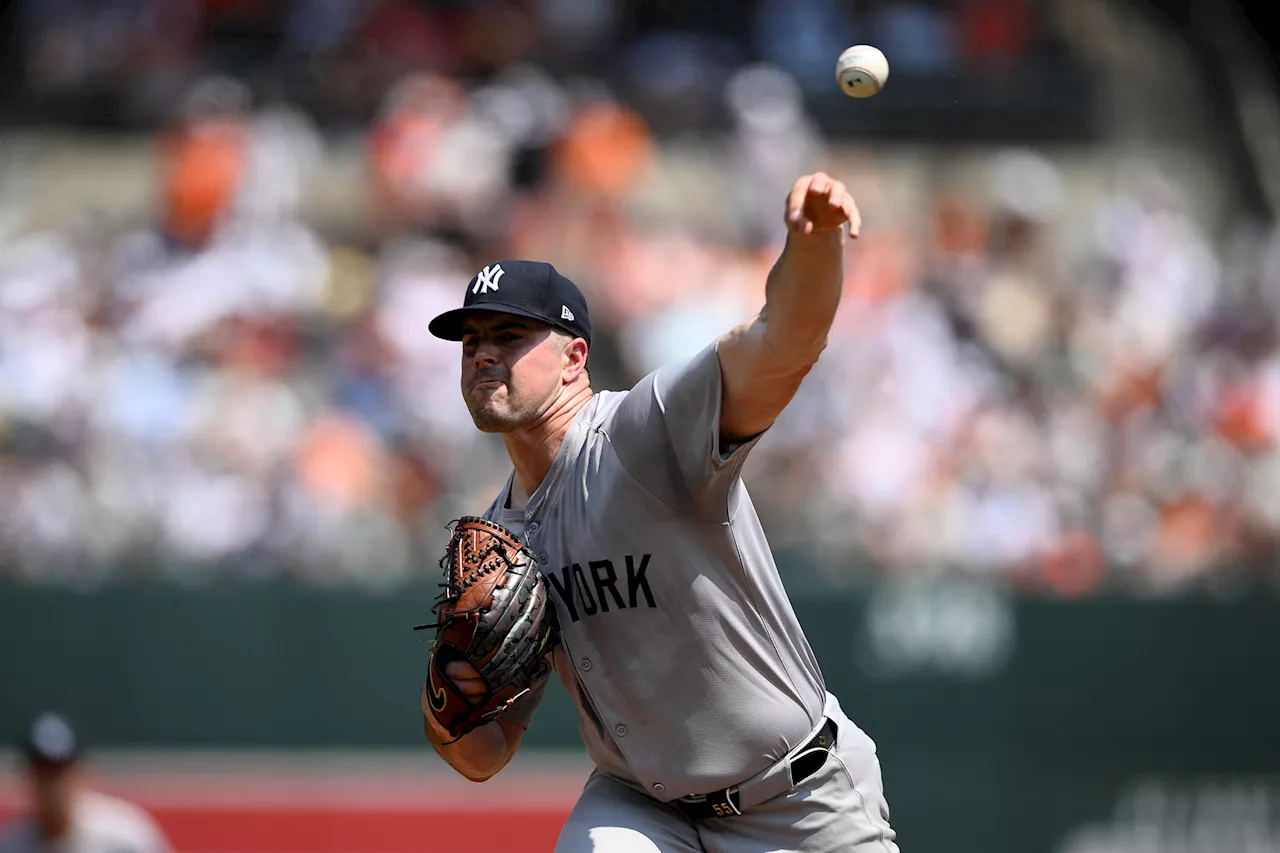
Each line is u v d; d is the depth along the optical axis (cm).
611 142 4353
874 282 3991
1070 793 2859
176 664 2834
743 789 1240
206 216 4059
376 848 2797
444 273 3966
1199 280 4422
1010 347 3975
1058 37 5259
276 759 2819
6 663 2822
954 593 2894
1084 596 2919
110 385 3484
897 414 3600
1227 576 3278
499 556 1202
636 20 4947
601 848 1234
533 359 1195
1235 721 2891
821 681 1277
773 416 1126
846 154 4800
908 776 2845
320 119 4644
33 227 4281
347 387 3591
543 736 2836
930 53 5028
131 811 2784
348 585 2920
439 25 4856
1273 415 3856
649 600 1196
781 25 4959
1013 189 4600
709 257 4131
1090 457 3656
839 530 3309
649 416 1162
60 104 4703
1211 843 2866
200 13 4881
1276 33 5684
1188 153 5112
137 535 3225
